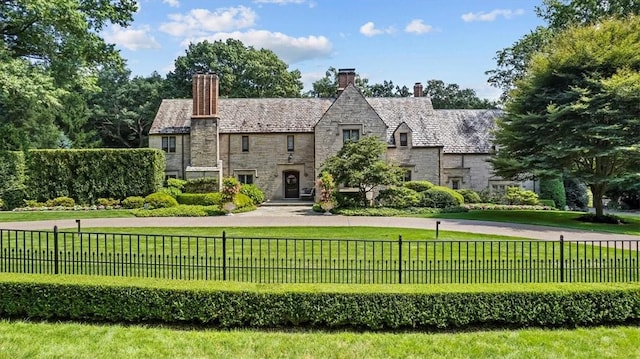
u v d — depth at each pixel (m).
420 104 35.81
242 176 33.19
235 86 52.34
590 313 6.96
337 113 31.55
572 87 20.86
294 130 33.06
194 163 31.91
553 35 32.69
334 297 6.78
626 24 22.17
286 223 19.73
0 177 26.67
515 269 8.50
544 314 6.91
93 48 17.95
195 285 7.03
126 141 51.69
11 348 5.87
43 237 14.98
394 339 6.38
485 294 6.86
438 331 6.82
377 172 25.56
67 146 40.84
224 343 6.17
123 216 22.69
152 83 52.34
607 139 19.72
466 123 35.81
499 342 6.34
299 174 33.41
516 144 23.64
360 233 16.44
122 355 5.75
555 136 21.97
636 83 19.44
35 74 15.41
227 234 16.03
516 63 38.75
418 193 27.08
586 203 35.41
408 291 6.86
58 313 7.01
